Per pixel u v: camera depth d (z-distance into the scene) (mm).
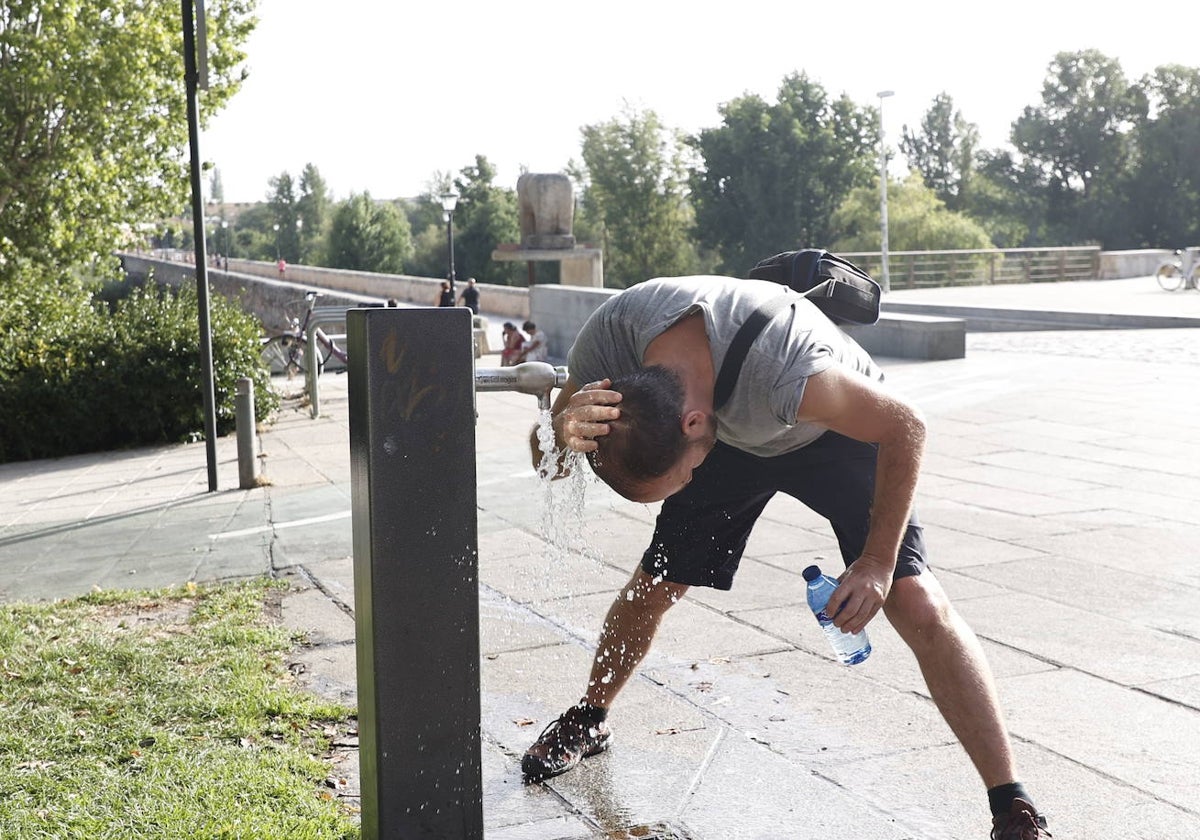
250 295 35844
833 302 2959
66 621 4934
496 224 86875
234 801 2955
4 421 11695
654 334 2424
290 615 4977
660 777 3176
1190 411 9789
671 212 78750
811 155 70438
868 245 65938
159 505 8203
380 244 93812
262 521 7301
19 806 2971
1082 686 3754
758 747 3354
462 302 31172
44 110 20906
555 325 23453
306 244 125125
